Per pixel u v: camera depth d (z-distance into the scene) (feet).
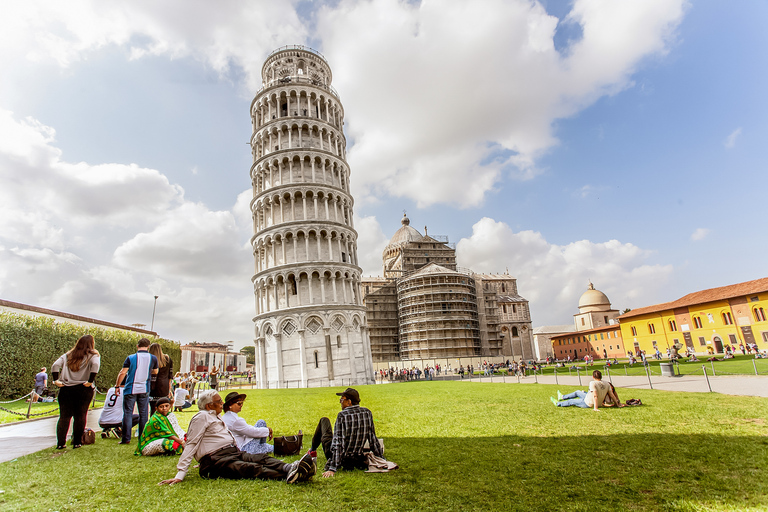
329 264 203.82
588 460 30.53
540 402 65.82
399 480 26.86
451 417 54.44
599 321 444.55
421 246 423.23
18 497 23.81
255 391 145.79
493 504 22.47
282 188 213.87
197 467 31.32
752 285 229.66
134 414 48.78
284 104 239.09
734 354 205.87
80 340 39.68
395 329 394.73
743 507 21.04
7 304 117.91
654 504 21.95
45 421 62.69
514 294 445.78
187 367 365.61
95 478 28.09
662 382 95.04
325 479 27.22
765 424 39.29
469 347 343.05
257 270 220.64
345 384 188.85
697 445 33.09
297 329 192.95
